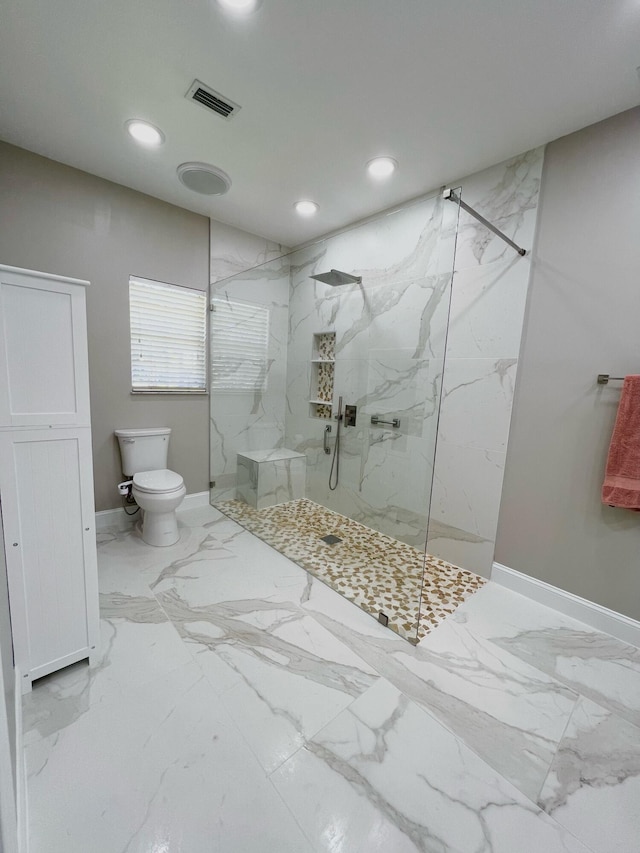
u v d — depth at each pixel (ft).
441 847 2.90
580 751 3.75
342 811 3.11
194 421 9.57
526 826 3.08
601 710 4.25
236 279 9.60
